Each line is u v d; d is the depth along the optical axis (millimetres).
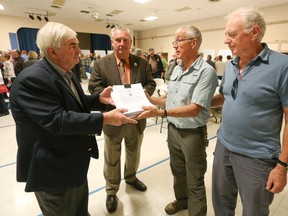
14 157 2590
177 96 1346
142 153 2707
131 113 1055
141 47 12258
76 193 1155
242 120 1004
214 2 6090
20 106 863
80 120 882
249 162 1022
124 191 1935
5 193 1901
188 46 1242
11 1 6203
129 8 6918
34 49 9336
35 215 1640
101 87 1539
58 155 949
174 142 1466
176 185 1618
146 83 1687
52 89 880
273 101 923
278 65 884
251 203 1039
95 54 10047
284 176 915
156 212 1685
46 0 6109
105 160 1711
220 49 8117
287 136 887
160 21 9141
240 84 1002
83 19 8898
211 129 3627
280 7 6238
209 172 2248
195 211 1409
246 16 909
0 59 5473
